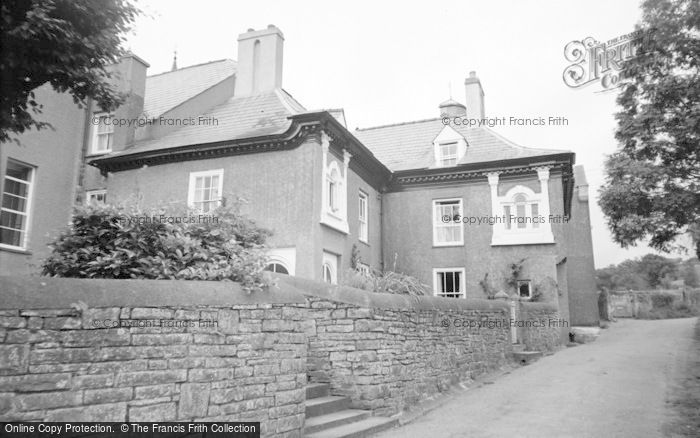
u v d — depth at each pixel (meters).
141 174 15.58
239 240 7.41
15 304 4.09
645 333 21.55
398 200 19.78
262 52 17.38
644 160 10.73
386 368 8.40
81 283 4.55
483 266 18.31
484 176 18.69
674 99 9.95
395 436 7.25
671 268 43.75
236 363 5.72
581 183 27.11
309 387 7.79
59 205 14.84
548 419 7.97
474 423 7.93
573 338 19.86
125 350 4.73
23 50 5.13
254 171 14.27
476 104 20.92
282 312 6.42
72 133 15.54
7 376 4.01
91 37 5.61
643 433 7.04
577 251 25.86
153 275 5.91
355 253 15.91
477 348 12.15
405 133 21.97
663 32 9.62
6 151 13.05
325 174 14.15
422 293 10.82
